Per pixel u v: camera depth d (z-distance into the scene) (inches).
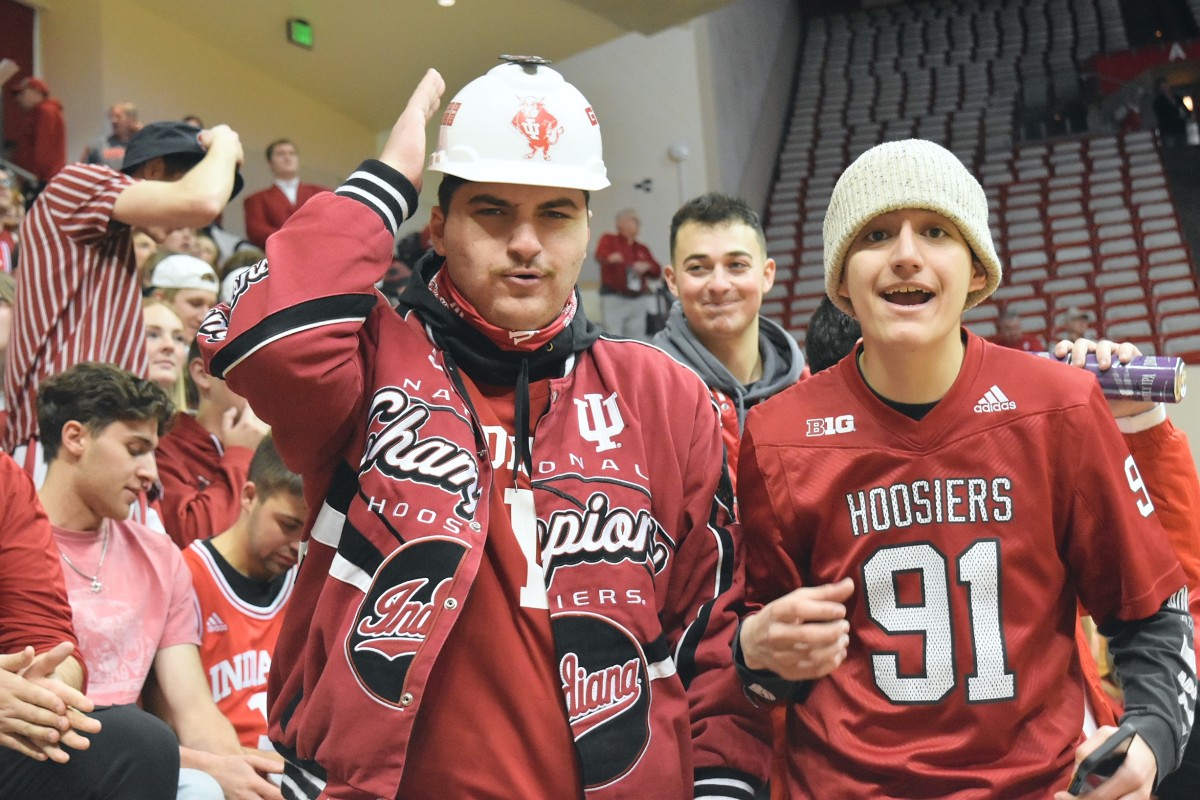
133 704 85.0
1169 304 351.9
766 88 547.5
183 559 94.1
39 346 96.3
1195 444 266.4
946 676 54.4
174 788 74.9
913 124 546.3
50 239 96.7
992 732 53.6
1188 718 53.3
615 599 55.4
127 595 88.1
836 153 538.6
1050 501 55.3
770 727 61.4
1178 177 495.5
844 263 57.6
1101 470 54.9
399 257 258.2
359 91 378.6
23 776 69.9
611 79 432.8
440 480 54.2
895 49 634.2
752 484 59.4
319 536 56.3
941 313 54.7
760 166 511.8
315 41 345.4
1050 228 431.8
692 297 101.3
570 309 60.4
